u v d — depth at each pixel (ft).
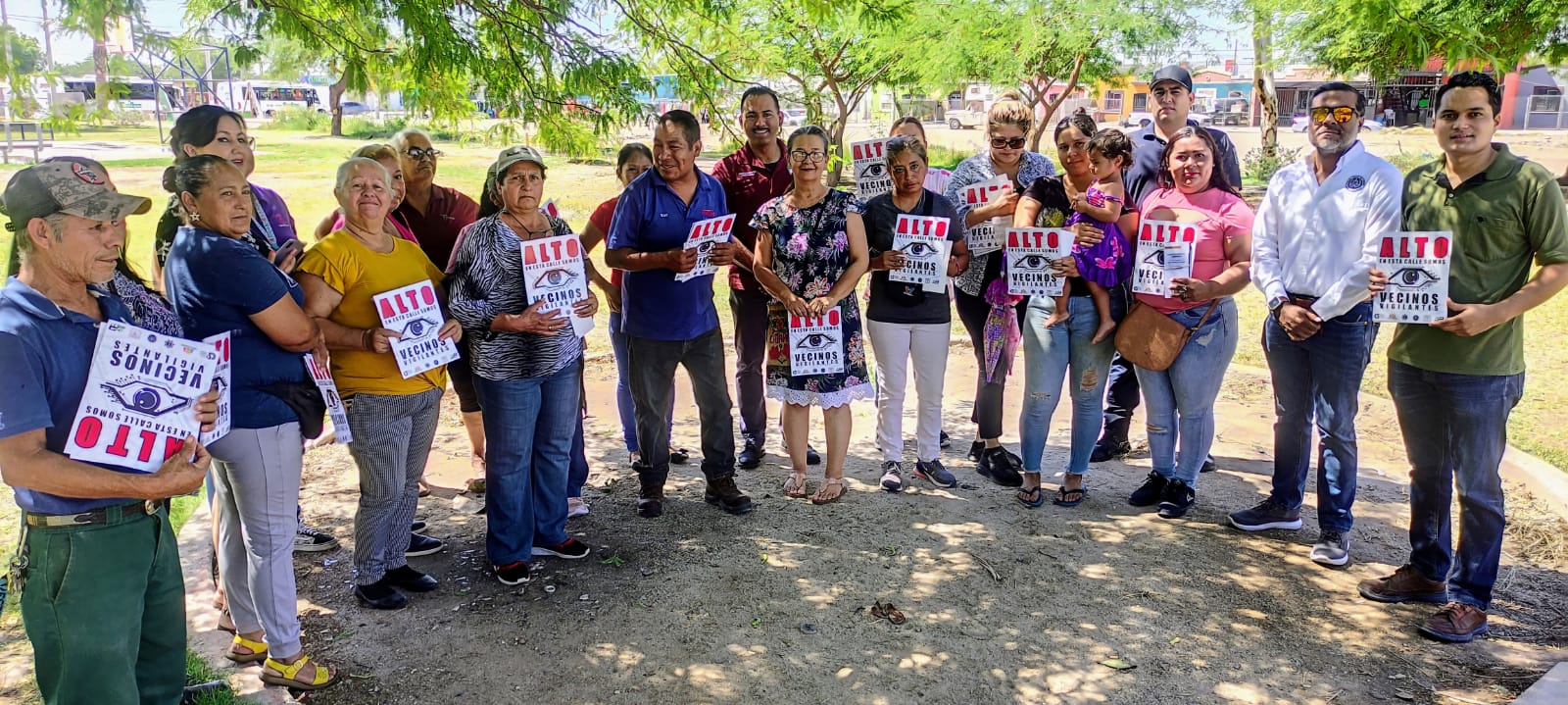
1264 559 15.39
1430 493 13.43
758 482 18.93
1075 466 17.47
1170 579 14.71
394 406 12.98
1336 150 14.10
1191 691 11.90
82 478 8.21
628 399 19.53
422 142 16.14
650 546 16.06
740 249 17.38
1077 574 14.97
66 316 8.38
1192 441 16.72
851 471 19.58
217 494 12.05
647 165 18.44
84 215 8.14
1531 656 12.50
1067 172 16.37
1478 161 12.39
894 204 17.20
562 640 13.17
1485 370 12.36
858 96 67.97
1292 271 14.62
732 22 20.13
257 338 10.89
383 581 14.14
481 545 16.21
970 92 164.35
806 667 12.53
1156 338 16.01
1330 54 48.73
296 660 11.80
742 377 19.20
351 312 12.61
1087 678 12.24
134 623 9.04
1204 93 189.78
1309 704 11.60
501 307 13.75
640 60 19.95
